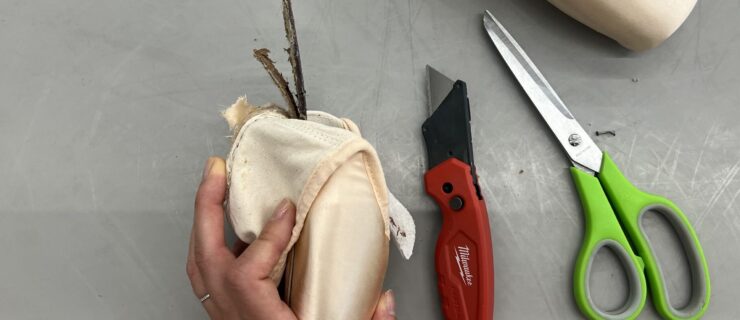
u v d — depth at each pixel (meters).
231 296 0.31
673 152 0.49
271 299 0.30
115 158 0.48
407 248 0.39
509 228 0.47
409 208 0.47
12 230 0.46
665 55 0.51
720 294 0.46
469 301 0.42
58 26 0.50
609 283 0.46
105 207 0.47
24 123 0.48
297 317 0.30
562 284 0.46
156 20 0.51
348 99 0.49
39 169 0.47
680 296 0.45
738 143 0.49
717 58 0.51
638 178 0.48
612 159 0.48
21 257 0.46
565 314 0.46
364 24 0.51
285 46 0.50
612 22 0.46
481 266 0.42
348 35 0.51
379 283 0.32
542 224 0.47
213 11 0.51
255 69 0.50
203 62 0.50
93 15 0.51
